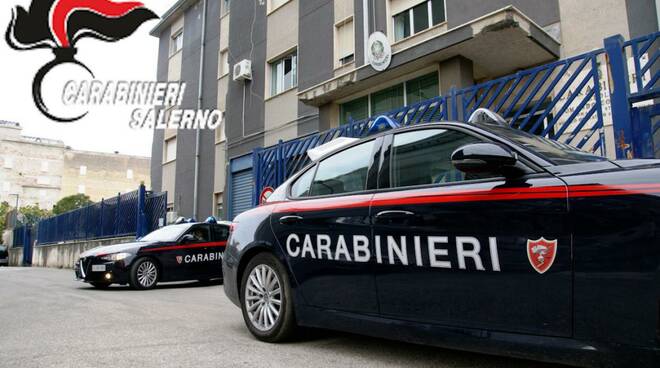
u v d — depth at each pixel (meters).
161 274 9.55
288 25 16.06
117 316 5.65
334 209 3.61
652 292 2.12
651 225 2.16
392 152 3.50
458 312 2.79
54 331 4.75
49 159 77.62
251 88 17.38
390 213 3.21
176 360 3.46
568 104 5.57
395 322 3.10
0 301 7.53
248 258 4.32
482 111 3.87
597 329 2.28
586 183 2.43
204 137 19.98
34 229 31.41
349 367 3.19
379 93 11.95
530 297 2.51
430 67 10.33
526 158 2.75
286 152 9.71
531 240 2.54
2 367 3.38
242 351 3.70
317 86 12.31
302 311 3.73
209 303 6.95
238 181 17.53
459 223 2.85
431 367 3.16
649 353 2.13
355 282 3.36
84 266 9.38
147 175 81.00
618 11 8.45
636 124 5.17
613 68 5.21
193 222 10.91
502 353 2.62
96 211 20.72
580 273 2.35
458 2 10.96
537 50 9.12
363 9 13.13
